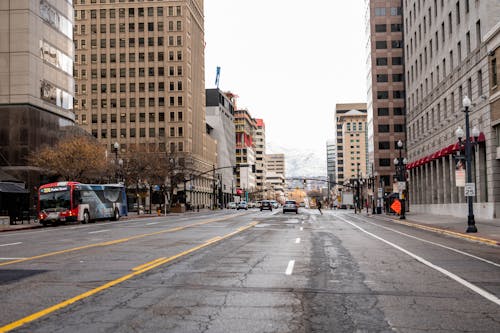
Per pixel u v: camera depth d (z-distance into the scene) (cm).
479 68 4069
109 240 2191
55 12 6606
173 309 813
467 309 823
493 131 3834
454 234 2542
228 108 17988
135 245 1925
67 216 4091
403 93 11369
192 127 12606
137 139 12069
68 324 716
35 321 734
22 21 5884
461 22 4566
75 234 2709
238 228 3100
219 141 16075
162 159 8200
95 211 4525
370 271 1244
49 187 4138
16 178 5659
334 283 1065
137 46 12231
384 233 2708
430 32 5778
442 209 5291
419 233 2745
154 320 740
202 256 1553
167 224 3744
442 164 5356
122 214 5222
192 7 12812
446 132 5103
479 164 4097
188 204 9819
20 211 4625
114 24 12319
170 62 12138
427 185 5969
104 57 12300
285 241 2127
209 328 696
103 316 765
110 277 1133
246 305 845
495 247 1927
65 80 6862
